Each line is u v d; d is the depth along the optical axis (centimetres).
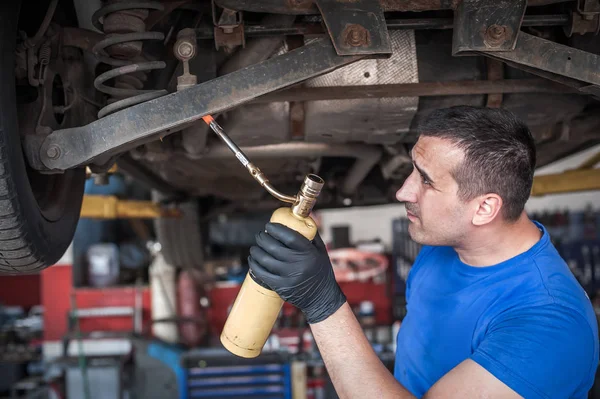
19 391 582
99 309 627
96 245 677
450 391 108
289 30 159
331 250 686
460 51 140
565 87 180
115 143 137
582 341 112
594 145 256
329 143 238
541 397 106
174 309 554
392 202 399
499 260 128
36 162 139
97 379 513
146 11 155
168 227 438
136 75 164
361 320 605
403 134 198
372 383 112
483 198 117
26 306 730
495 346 110
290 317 570
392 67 185
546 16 158
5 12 128
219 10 158
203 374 473
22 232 136
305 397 469
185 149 220
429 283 145
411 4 142
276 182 344
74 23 185
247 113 189
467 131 116
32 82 143
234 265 734
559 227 718
